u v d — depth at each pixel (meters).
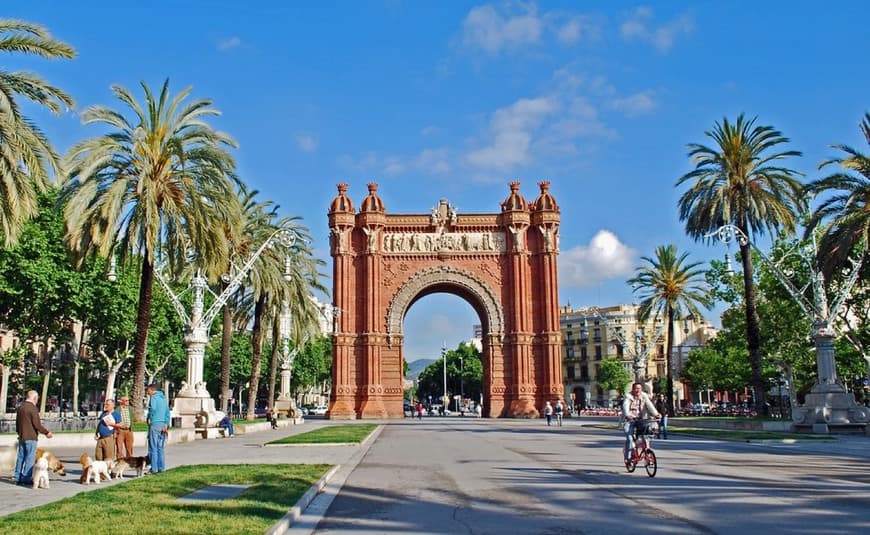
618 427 64.12
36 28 31.11
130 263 45.72
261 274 61.19
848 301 67.56
